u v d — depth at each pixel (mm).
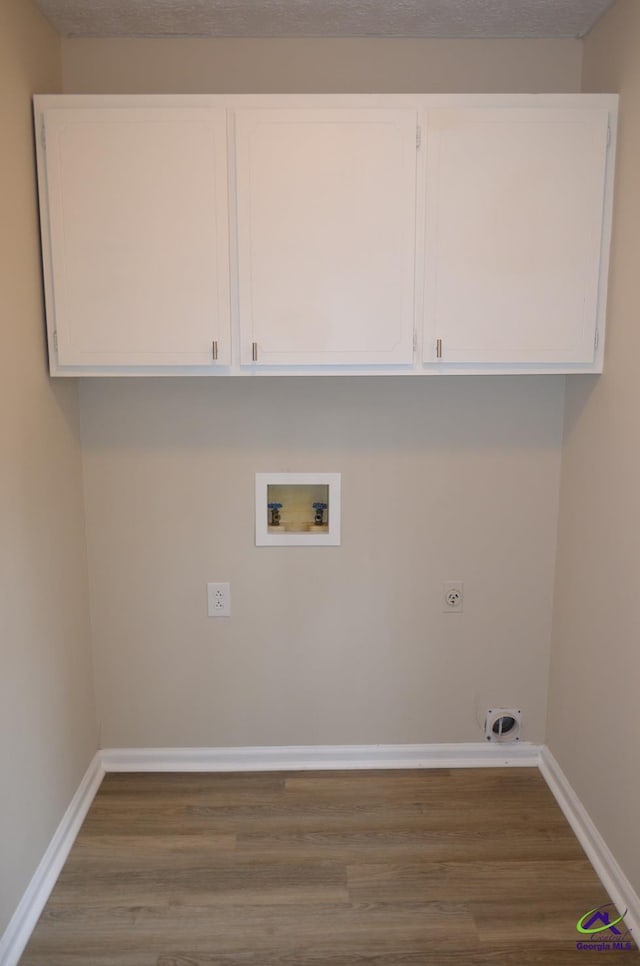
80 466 2377
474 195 2002
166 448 2400
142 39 2195
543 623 2539
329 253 2016
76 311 2027
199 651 2523
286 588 2496
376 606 2516
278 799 2404
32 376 1955
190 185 1978
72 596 2287
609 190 2010
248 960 1785
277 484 2432
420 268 2033
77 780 2314
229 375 2074
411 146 1973
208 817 2314
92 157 1961
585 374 2184
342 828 2262
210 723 2564
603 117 1973
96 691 2523
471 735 2590
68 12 2025
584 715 2229
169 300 2027
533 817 2326
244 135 1957
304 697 2564
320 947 1823
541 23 2121
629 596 1921
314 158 1973
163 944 1833
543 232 2021
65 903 1962
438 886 2021
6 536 1775
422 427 2414
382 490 2445
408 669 2559
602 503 2094
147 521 2438
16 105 1851
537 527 2482
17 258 1854
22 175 1893
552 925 1890
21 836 1856
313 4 1988
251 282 2025
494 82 2238
